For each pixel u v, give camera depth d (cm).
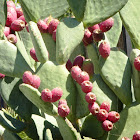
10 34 171
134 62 162
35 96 146
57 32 163
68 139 153
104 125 153
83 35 166
